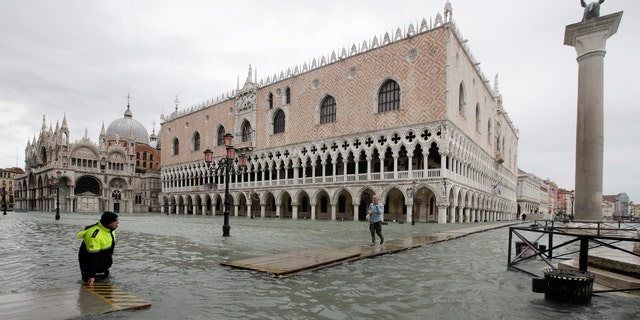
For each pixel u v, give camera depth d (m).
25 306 6.83
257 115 68.81
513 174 101.25
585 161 20.02
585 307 7.38
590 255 10.71
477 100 60.66
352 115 53.56
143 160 114.69
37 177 96.50
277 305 7.30
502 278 10.00
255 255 13.62
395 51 49.44
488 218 67.12
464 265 11.93
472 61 56.47
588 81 20.16
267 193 63.88
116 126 117.19
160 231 25.12
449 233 24.28
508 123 93.00
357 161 52.22
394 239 19.73
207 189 77.56
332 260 11.88
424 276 10.16
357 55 53.81
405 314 6.85
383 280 9.61
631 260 9.68
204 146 81.12
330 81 57.00
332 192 54.09
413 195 45.00
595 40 20.09
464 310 7.12
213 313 6.75
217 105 78.38
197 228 28.64
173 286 8.76
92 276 8.86
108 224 9.38
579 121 20.44
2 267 10.98
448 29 44.59
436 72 45.12
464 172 51.47
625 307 7.40
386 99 50.78
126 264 11.63
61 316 6.27
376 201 16.83
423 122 45.62
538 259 13.42
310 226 33.41
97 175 93.50
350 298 7.87
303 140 59.75
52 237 19.84
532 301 7.77
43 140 101.00
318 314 6.79
